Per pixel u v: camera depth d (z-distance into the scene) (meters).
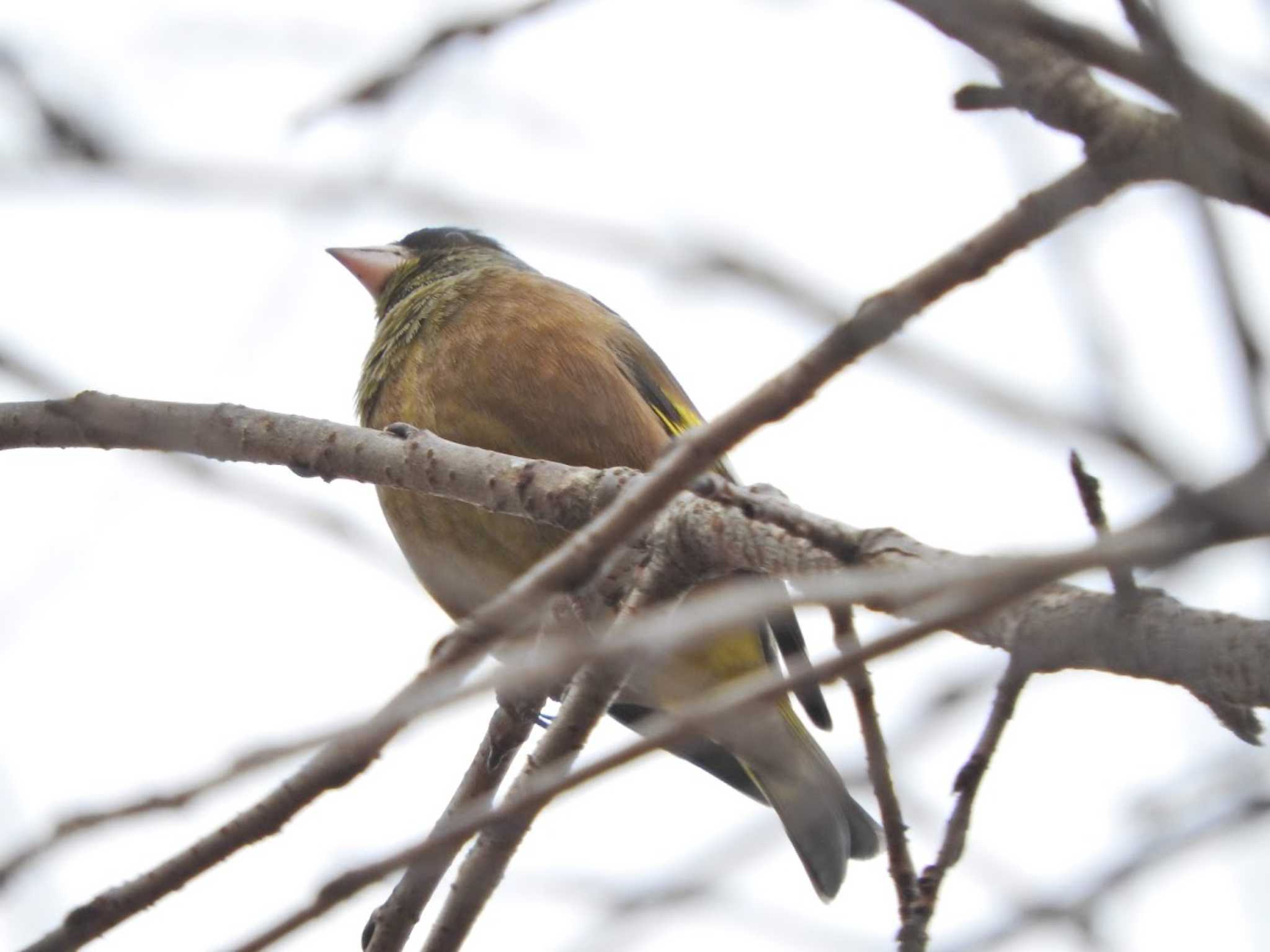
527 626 5.20
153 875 5.62
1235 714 4.70
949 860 5.93
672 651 4.78
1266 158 3.91
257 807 5.55
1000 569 3.67
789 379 4.87
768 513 7.05
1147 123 4.33
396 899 7.70
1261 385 3.34
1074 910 4.85
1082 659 4.93
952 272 4.55
